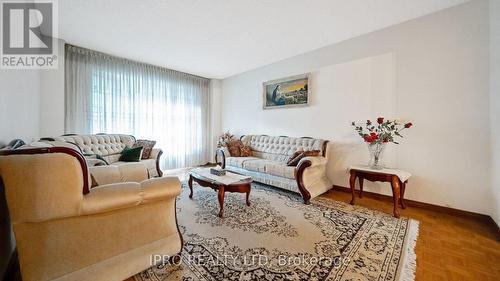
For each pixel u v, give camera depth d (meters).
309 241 1.84
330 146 3.56
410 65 2.79
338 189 3.49
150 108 4.58
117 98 4.09
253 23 2.83
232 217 2.31
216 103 5.78
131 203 1.26
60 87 3.37
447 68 2.54
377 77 3.06
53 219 1.08
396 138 2.90
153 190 1.34
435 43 2.61
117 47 3.64
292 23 2.83
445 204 2.56
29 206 1.01
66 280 1.12
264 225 2.13
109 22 2.80
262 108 4.71
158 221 1.44
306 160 2.85
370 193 3.14
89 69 3.73
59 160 1.04
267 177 3.39
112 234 1.26
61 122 3.39
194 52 3.88
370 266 1.51
